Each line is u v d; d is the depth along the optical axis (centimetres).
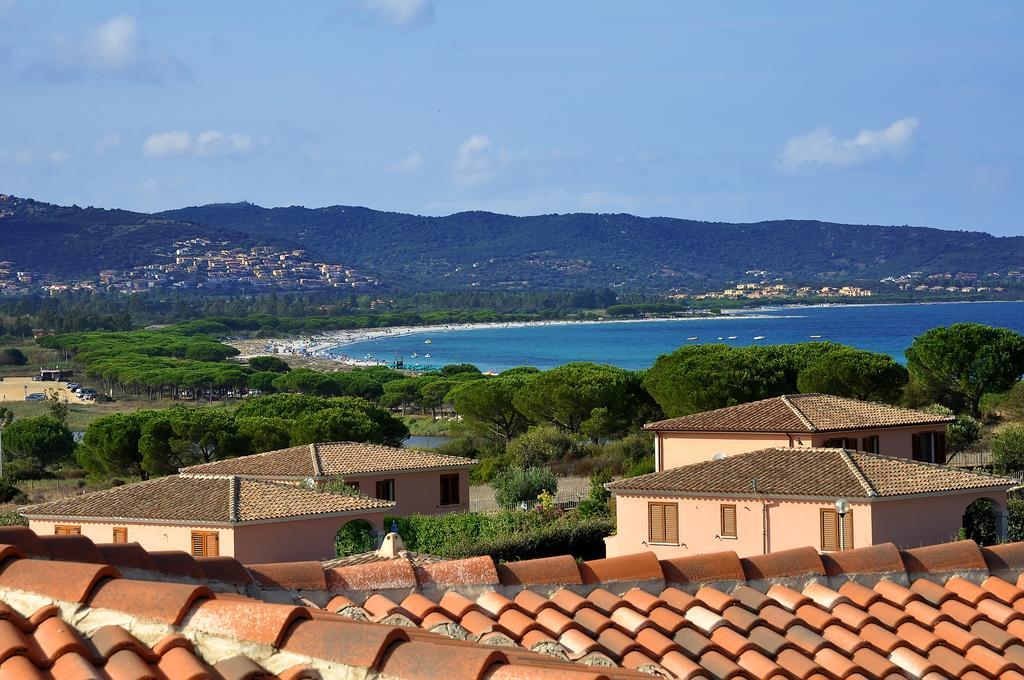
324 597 1558
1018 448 10688
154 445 12862
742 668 1454
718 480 7719
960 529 7419
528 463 13850
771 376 13612
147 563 1418
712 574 1691
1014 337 14338
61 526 8156
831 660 1493
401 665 1034
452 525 8356
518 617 1522
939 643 1583
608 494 9356
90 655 1038
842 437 9169
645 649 1477
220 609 1113
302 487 8494
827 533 7231
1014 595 1741
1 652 1007
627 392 14988
